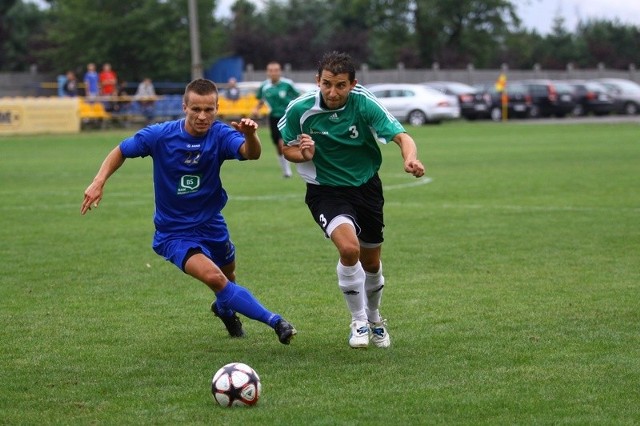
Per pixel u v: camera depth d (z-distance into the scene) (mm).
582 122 76125
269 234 21391
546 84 84562
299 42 117875
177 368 10898
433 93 75438
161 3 94375
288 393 9820
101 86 73688
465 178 34000
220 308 12141
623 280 15719
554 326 12617
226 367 9461
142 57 93500
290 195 29594
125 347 11930
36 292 15531
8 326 13125
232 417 9047
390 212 24938
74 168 40531
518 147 49688
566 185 31000
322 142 11570
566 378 10203
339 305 14211
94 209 26656
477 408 9227
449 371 10570
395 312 13641
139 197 29688
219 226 11703
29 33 113375
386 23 128500
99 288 15820
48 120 67500
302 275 16578
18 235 21797
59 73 95062
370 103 11445
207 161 11391
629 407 9211
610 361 10859
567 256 18078
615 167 37125
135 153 11375
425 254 18469
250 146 11023
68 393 9945
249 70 100812
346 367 10820
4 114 66125
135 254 19172
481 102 82250
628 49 146500
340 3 131750
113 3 93875
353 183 11641
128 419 9047
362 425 8766
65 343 12148
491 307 13844
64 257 18844
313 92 11539
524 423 8781
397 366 10828
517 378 10242
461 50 128875
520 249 18938
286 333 10742
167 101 72250
